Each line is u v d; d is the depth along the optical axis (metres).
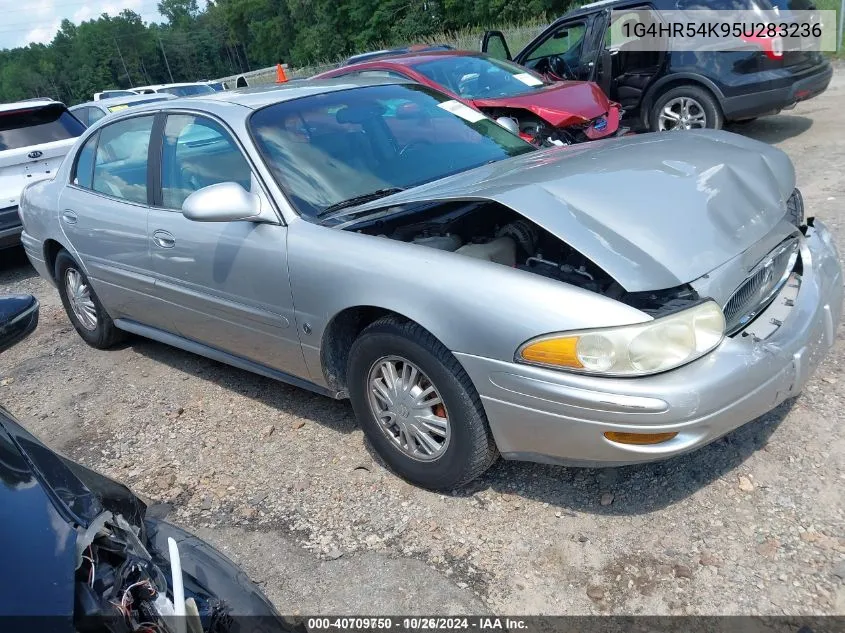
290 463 3.34
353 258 2.87
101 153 4.36
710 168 2.94
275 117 3.52
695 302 2.38
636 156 3.14
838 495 2.62
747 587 2.31
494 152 3.84
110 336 4.91
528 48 9.38
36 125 7.72
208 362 4.61
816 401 3.18
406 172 3.53
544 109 6.58
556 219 2.59
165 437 3.76
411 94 4.11
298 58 59.44
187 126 3.71
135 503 1.81
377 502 2.97
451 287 2.57
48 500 1.51
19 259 8.43
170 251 3.68
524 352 2.42
